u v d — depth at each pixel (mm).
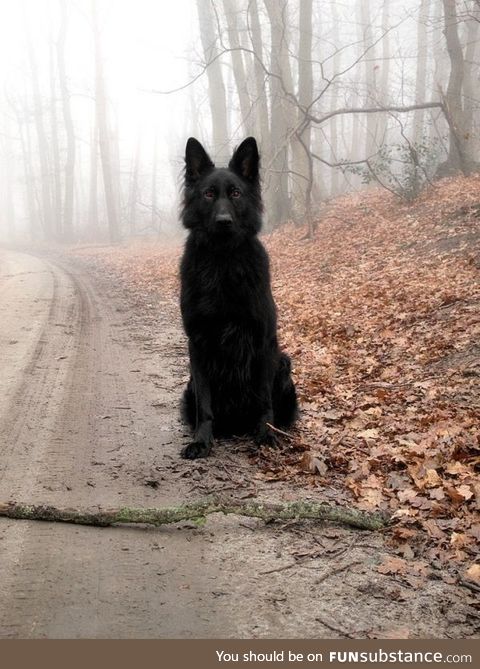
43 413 2033
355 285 4055
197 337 1683
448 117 6406
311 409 2078
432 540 1190
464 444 1589
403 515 1283
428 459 1526
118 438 1811
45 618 951
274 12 7242
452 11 6508
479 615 966
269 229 7582
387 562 1112
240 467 1585
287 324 3488
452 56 6621
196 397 1703
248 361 1674
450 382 2127
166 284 5574
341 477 1521
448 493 1348
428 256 4207
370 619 960
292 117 7094
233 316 1639
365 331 2980
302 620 958
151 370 2672
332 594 1025
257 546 1190
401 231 5184
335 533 1242
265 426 1700
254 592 1031
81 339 3320
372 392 2193
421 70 10617
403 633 926
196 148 1741
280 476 1514
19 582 1049
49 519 1272
